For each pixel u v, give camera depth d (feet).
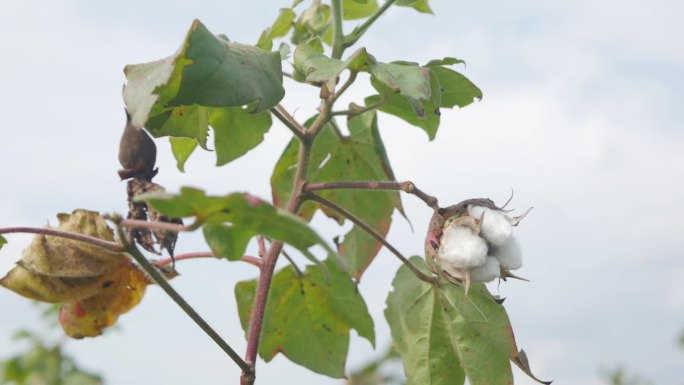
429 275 5.32
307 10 5.56
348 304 5.44
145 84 4.68
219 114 5.16
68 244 5.09
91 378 7.47
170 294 4.69
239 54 4.75
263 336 5.44
